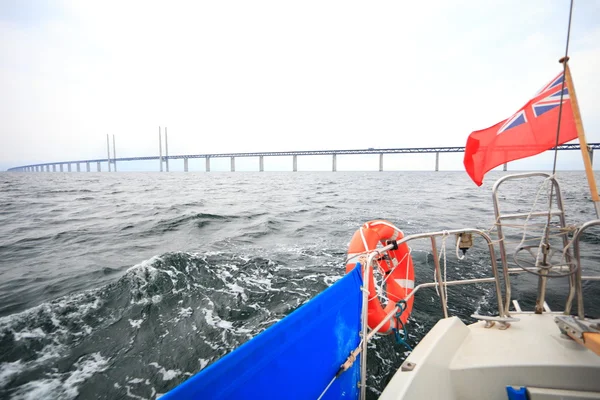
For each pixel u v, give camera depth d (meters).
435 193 32.84
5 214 17.86
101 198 27.56
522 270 2.67
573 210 18.22
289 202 24.27
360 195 30.67
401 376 2.00
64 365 4.11
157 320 5.23
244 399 1.34
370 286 3.02
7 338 4.62
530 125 2.95
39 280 7.07
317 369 1.84
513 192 33.72
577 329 2.21
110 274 7.43
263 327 5.04
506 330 2.68
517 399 2.14
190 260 7.78
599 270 7.40
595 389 2.10
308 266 8.01
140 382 3.84
